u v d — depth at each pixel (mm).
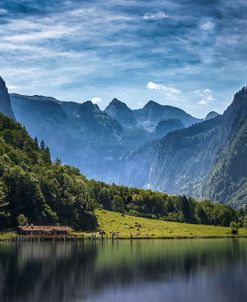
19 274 128500
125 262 158625
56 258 163875
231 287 117500
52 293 105750
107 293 107938
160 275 134625
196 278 130625
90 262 156125
